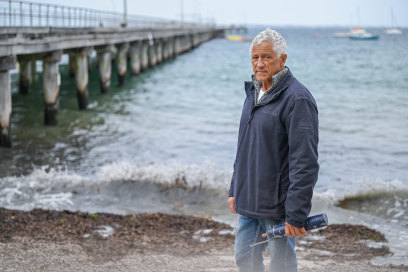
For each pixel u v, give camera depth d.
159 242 5.56
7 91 11.59
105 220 6.41
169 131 14.79
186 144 13.01
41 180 8.66
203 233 6.07
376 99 23.47
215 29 125.00
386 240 5.97
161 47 48.31
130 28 29.09
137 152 11.90
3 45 10.91
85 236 5.59
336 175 9.95
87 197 7.85
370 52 75.81
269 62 2.65
